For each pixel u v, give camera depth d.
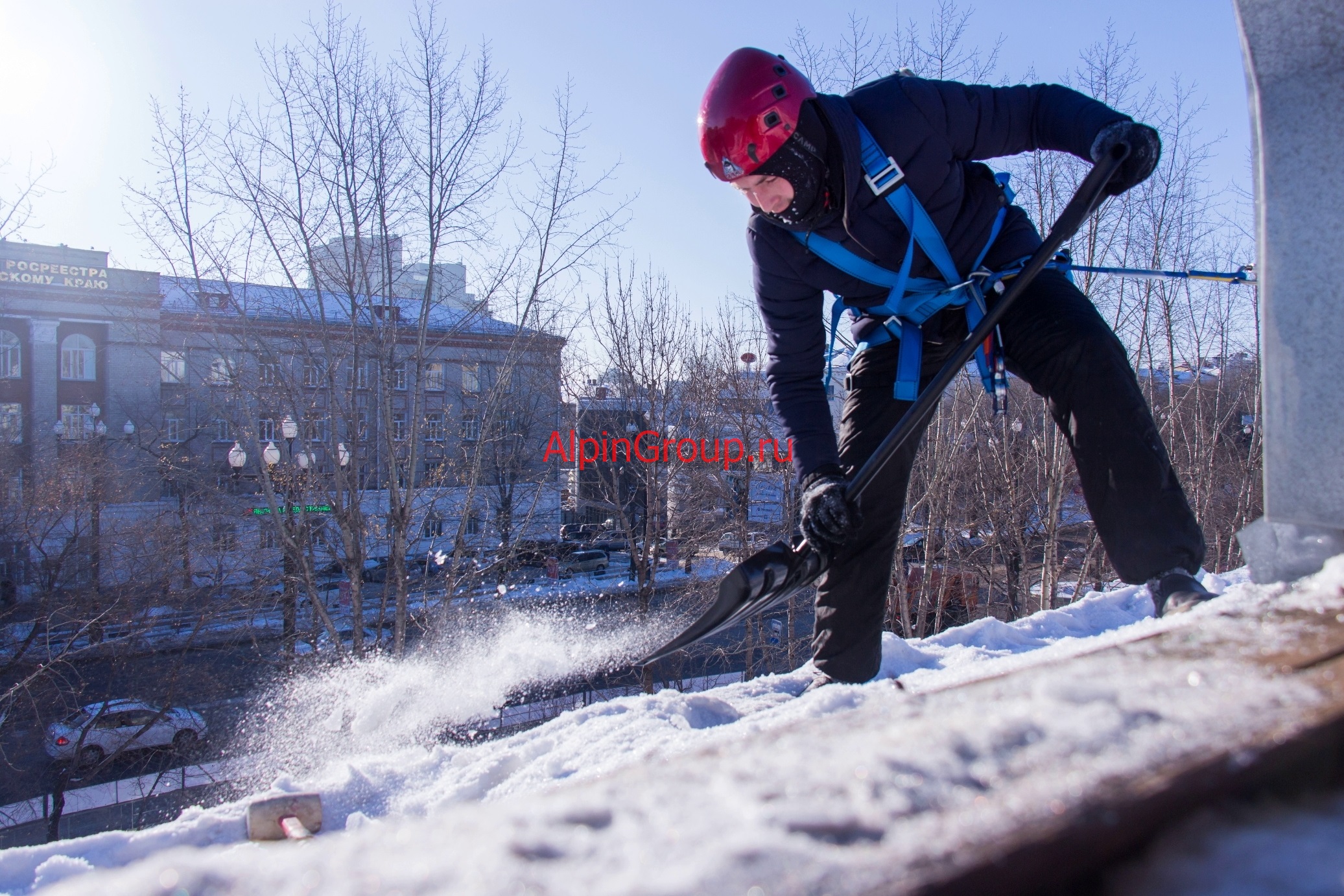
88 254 27.48
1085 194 1.78
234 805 1.71
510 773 1.84
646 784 0.48
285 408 16.45
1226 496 17.72
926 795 0.43
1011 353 1.98
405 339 18.72
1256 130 1.02
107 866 1.52
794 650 16.58
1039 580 21.16
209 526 18.59
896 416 2.23
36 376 26.47
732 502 19.11
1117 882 0.42
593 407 20.61
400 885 0.37
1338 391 0.97
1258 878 0.40
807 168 1.90
